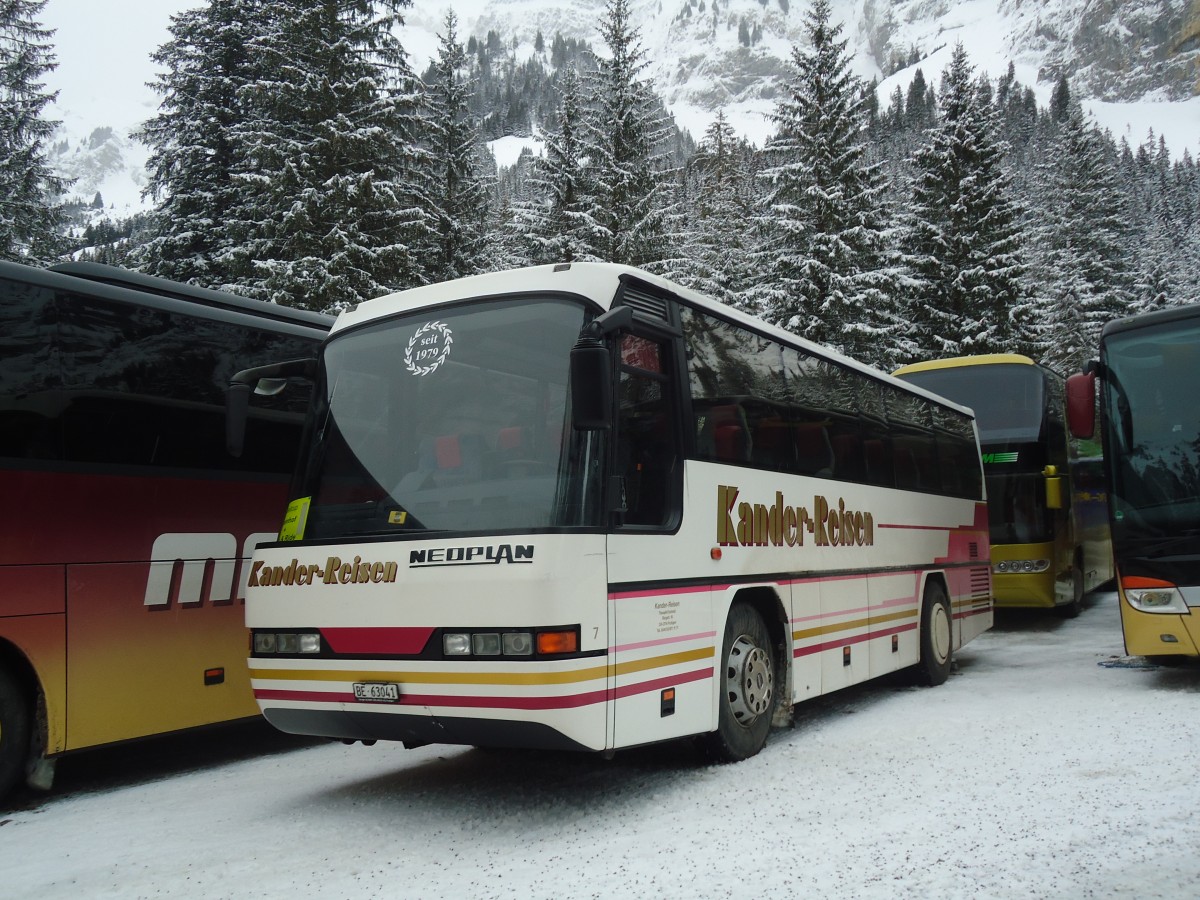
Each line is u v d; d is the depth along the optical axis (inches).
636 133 1224.2
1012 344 1315.2
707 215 1802.4
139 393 289.0
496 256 1314.0
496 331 224.4
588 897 163.2
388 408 230.1
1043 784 220.7
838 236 1150.3
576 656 194.4
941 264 1359.5
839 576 326.0
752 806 216.8
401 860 191.9
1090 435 363.3
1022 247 1374.3
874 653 348.5
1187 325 355.9
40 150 1111.6
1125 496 351.9
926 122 7229.3
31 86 1119.6
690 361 254.2
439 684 198.8
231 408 255.3
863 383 374.6
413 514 214.2
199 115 1015.0
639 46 1228.5
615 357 220.7
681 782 242.2
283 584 224.7
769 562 278.4
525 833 206.7
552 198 1288.1
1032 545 560.4
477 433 216.4
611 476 211.2
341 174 898.1
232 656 304.7
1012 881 160.2
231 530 308.2
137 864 199.5
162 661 285.0
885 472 382.0
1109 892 153.9
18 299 262.2
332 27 899.4
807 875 167.9
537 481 205.6
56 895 182.2
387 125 909.2
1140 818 190.7
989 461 577.0
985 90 1400.1
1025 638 547.8
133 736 275.6
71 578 265.0
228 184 1004.6
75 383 272.7
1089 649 482.0
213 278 984.9
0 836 232.2
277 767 302.4
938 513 432.8
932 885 159.9
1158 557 341.4
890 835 188.4
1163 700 319.0
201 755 330.6
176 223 997.2
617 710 204.8
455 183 1288.1
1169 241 3179.1
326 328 366.3
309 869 189.2
